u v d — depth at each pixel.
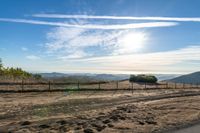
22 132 12.59
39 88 39.72
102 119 16.88
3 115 18.55
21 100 28.33
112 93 43.00
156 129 13.88
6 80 42.84
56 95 35.06
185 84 93.56
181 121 16.61
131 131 13.38
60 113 20.36
